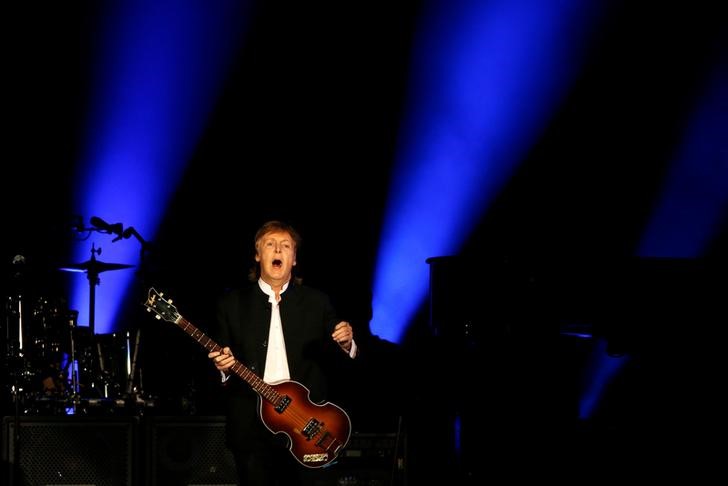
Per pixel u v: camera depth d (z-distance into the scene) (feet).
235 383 37.27
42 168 66.18
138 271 62.34
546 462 56.44
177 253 67.05
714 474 55.01
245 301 37.86
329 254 67.05
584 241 65.57
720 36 64.54
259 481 36.45
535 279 54.70
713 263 51.72
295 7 68.03
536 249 63.67
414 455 56.44
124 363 58.80
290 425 36.52
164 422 44.73
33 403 52.65
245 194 67.51
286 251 37.91
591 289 53.83
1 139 65.82
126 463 44.42
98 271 61.46
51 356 57.93
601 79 66.08
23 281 58.54
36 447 44.04
